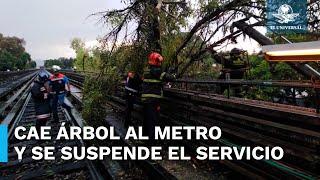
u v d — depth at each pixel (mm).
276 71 9648
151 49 8664
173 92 7898
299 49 3439
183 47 9406
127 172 6141
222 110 6039
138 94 9250
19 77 49250
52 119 12031
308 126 4180
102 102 9070
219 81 5738
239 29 8883
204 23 9117
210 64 10266
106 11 8906
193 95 6906
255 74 10078
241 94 8508
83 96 9375
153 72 7320
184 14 9070
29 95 22000
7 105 15227
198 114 6832
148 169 6102
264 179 4660
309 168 4203
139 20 8703
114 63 8961
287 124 4520
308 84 3980
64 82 11477
